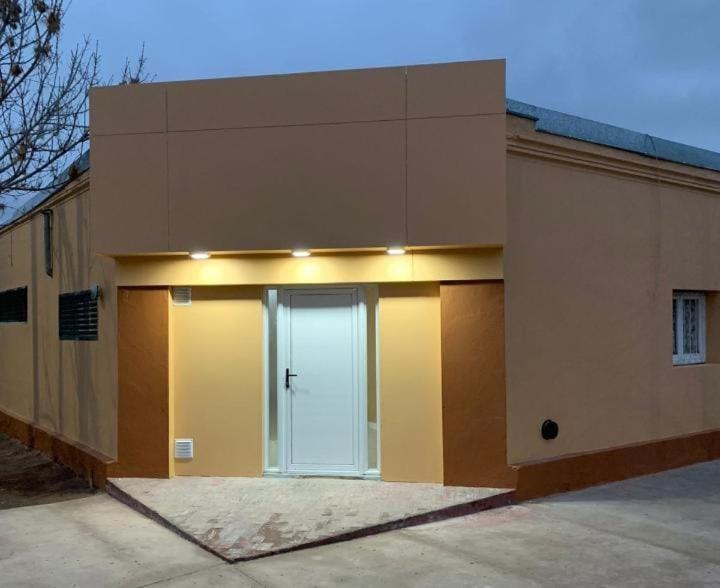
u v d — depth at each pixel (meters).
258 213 6.93
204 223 7.00
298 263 7.25
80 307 9.09
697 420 9.08
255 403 7.46
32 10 9.26
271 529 5.84
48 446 9.91
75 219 9.26
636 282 8.39
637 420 8.33
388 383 7.26
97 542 5.81
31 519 6.54
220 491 6.94
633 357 8.32
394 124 6.77
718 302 9.55
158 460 7.45
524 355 7.26
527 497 7.00
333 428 7.42
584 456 7.59
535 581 4.90
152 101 7.12
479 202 6.65
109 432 8.03
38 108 9.51
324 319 7.46
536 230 7.43
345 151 6.82
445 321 7.07
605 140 8.38
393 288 7.26
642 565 5.21
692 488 7.60
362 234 6.78
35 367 11.10
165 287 7.49
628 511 6.65
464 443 7.01
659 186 8.72
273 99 6.93
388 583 4.86
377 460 7.39
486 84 6.68
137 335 7.53
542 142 7.38
